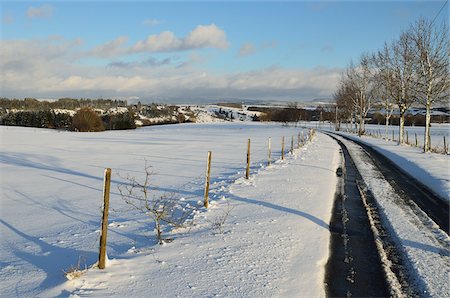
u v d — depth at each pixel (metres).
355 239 6.64
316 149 23.70
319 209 8.31
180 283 4.47
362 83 48.00
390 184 12.32
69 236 6.49
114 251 5.63
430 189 11.55
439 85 23.36
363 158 20.22
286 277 4.79
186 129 76.62
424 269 5.35
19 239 6.41
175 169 15.78
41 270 4.94
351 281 4.97
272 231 6.57
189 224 6.84
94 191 11.12
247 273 4.83
